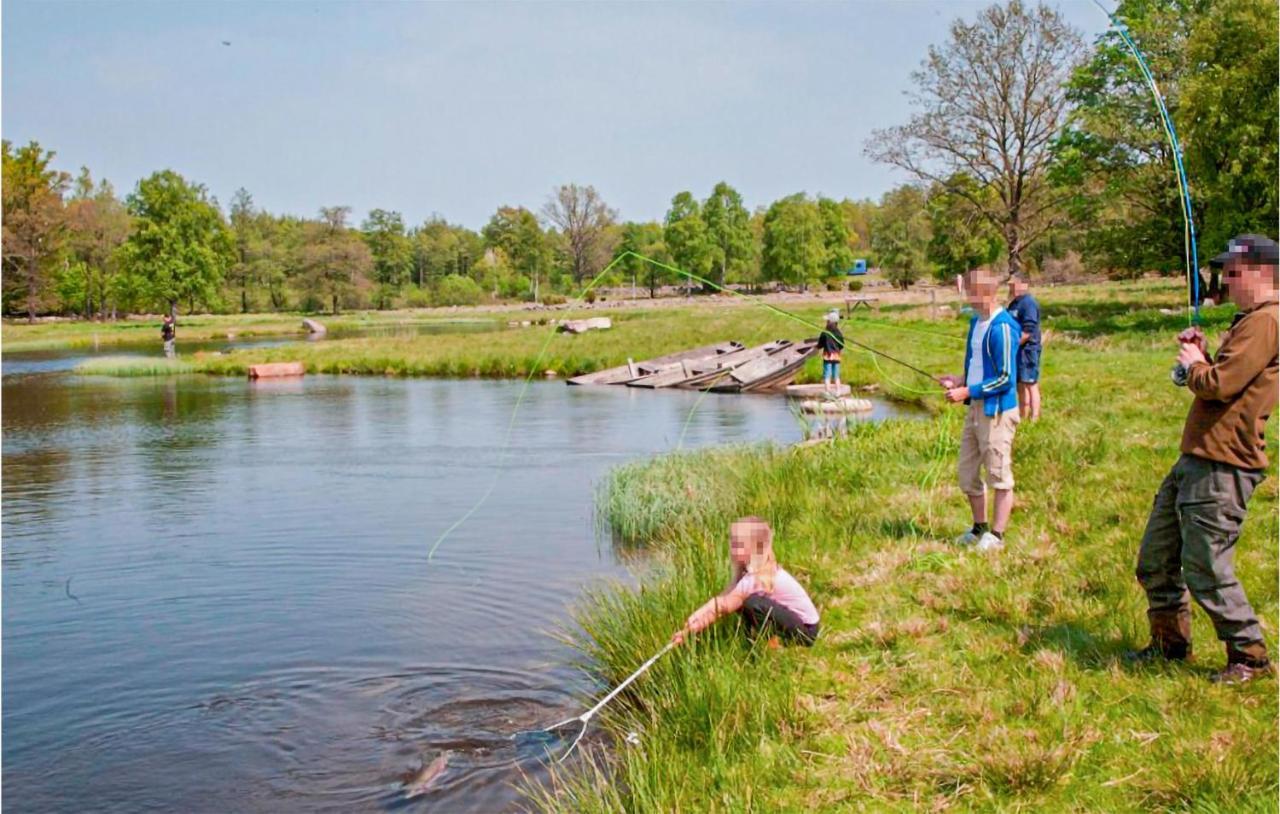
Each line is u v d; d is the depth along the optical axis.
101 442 18.28
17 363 41.62
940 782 4.49
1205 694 4.93
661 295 105.62
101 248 87.56
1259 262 4.83
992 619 6.25
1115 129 36.19
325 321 80.06
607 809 4.60
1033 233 47.03
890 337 32.47
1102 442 10.50
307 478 14.29
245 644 7.44
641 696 5.86
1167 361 19.80
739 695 5.33
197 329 69.69
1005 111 45.25
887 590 6.85
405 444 17.36
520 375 31.91
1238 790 4.11
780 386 25.17
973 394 7.49
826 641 6.12
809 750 4.86
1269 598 6.09
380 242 110.00
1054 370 18.81
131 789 5.35
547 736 5.75
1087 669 5.37
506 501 12.33
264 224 132.38
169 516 11.95
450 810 5.00
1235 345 4.79
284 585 8.94
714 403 22.45
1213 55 31.69
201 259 82.69
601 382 28.30
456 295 109.62
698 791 4.63
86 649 7.43
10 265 80.19
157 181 82.12
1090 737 4.68
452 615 7.95
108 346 53.41
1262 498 8.14
